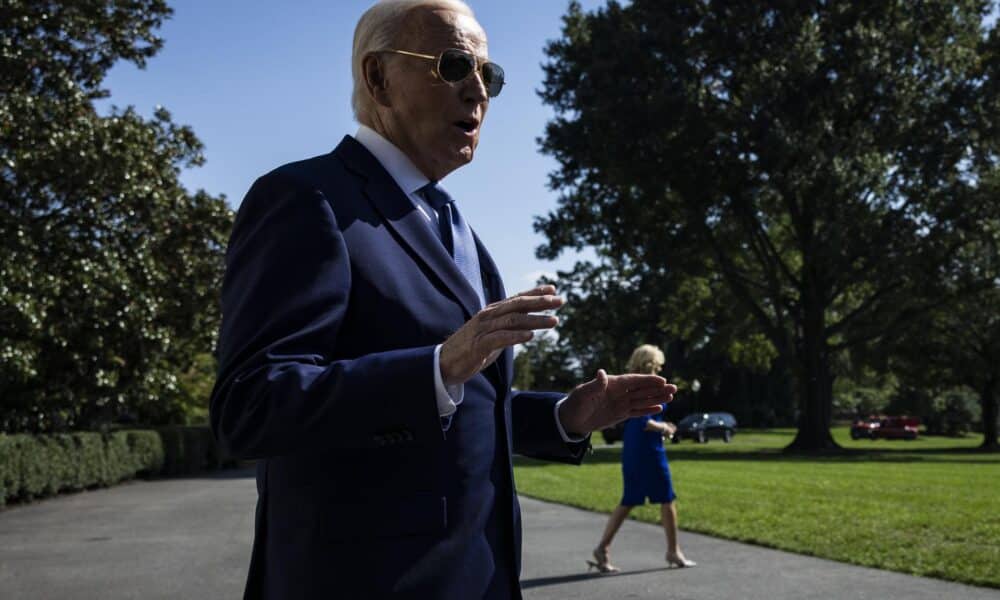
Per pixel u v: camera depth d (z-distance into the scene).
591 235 36.44
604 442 50.94
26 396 18.19
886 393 98.62
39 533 11.45
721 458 31.91
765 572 7.48
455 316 1.67
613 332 37.88
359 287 1.59
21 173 15.84
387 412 1.38
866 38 31.92
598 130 32.12
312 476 1.55
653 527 10.78
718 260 38.25
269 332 1.48
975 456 35.44
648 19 33.62
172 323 21.95
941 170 32.91
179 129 21.02
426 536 1.54
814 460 30.34
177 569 8.32
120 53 17.97
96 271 17.31
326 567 1.51
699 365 78.06
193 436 30.12
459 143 1.90
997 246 32.75
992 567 7.16
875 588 6.69
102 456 20.55
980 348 50.12
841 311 44.62
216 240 21.92
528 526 11.17
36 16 16.72
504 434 1.72
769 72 31.94
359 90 1.94
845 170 30.75
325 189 1.63
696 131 31.45
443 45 1.87
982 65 34.12
